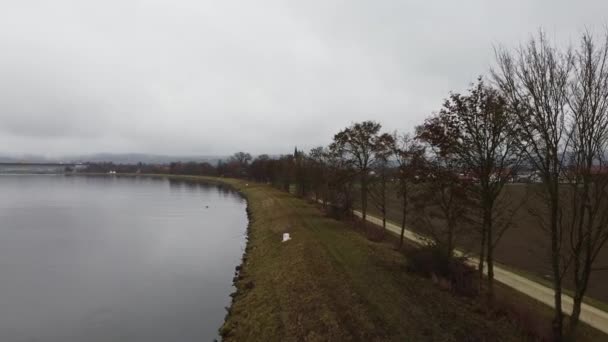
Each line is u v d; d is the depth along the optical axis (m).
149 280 30.84
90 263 36.19
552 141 12.91
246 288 26.27
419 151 23.28
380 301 18.77
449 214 23.08
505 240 35.50
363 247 30.36
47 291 28.61
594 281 24.38
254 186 117.62
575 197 13.20
